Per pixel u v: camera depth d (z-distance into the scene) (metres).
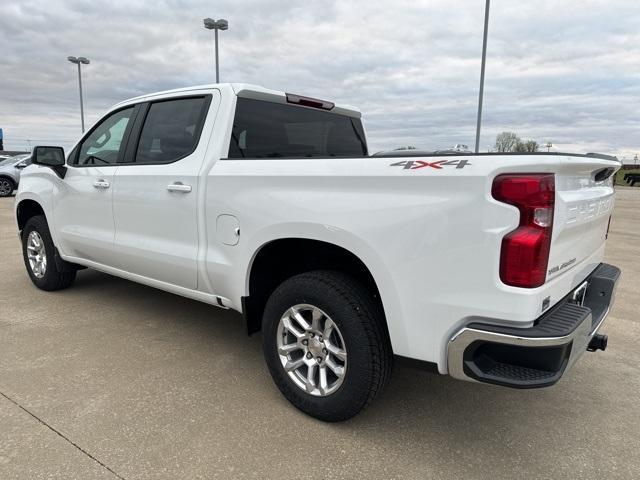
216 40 17.09
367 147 4.61
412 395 3.06
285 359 2.81
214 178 3.03
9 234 8.80
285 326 2.77
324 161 2.55
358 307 2.46
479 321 2.11
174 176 3.28
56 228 4.52
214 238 3.08
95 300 4.75
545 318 2.15
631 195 26.81
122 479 2.21
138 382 3.11
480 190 2.04
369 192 2.36
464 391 3.12
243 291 2.96
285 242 2.86
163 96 3.61
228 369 3.33
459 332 2.14
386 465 2.36
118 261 3.92
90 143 4.25
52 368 3.27
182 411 2.78
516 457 2.45
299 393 2.74
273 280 3.09
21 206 5.05
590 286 2.86
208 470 2.29
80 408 2.78
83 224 4.18
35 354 3.49
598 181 2.80
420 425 2.71
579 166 2.24
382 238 2.31
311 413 2.71
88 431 2.56
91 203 4.03
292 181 2.64
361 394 2.50
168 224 3.37
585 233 2.62
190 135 3.34
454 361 2.17
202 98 3.36
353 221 2.39
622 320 4.54
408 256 2.24
